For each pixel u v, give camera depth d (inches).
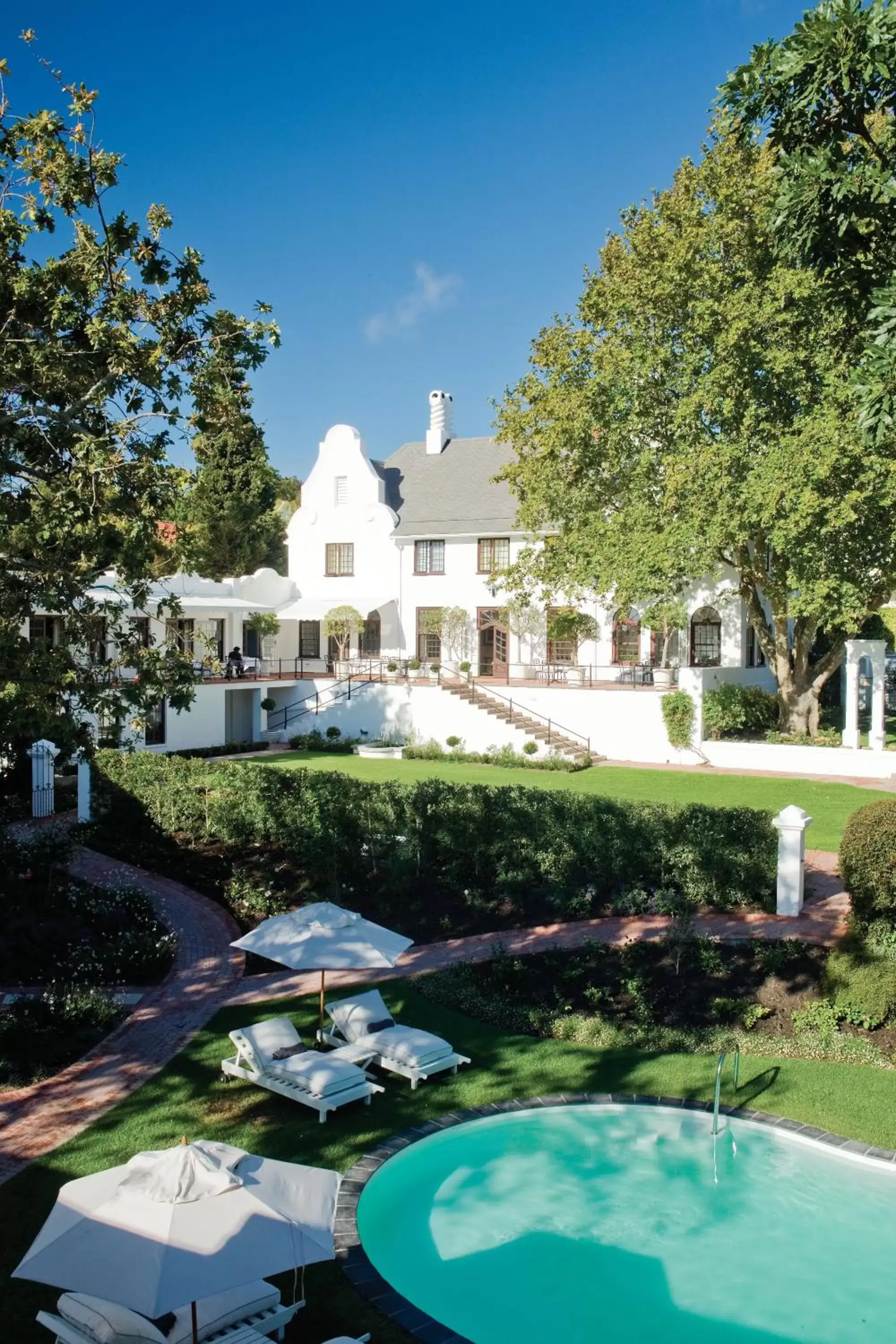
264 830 854.5
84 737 584.7
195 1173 264.4
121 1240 245.3
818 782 1250.6
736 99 572.4
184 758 1048.2
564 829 729.0
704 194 1206.3
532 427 1429.6
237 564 2374.5
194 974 630.5
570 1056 509.0
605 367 1254.9
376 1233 369.4
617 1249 366.0
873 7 505.0
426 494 1953.7
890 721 1652.3
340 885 767.7
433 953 649.0
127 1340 282.4
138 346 552.7
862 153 568.4
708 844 701.3
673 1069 494.6
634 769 1385.3
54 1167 395.5
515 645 1777.8
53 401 584.1
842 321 798.5
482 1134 441.4
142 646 594.9
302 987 602.9
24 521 546.6
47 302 544.4
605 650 1707.7
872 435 523.5
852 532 1122.7
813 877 783.1
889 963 534.9
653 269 1205.7
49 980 605.6
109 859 896.3
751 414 1162.6
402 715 1612.9
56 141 534.3
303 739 1647.4
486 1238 370.6
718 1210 389.1
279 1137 423.2
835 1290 344.5
